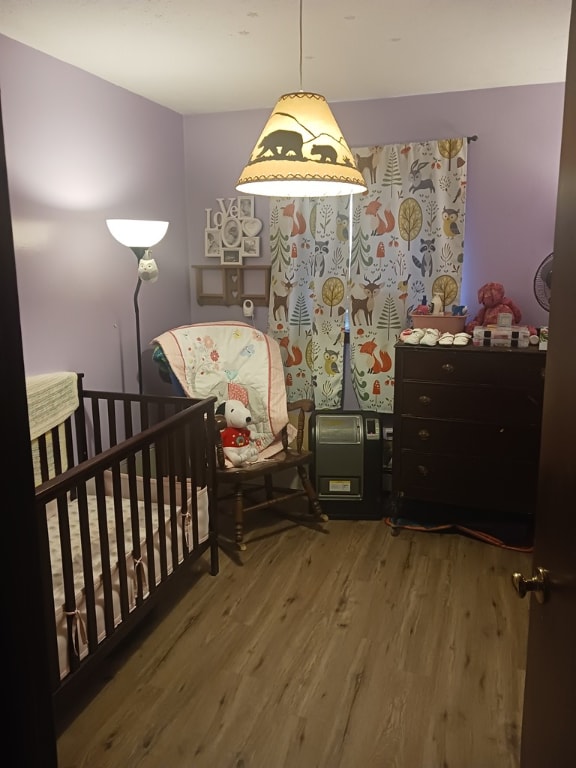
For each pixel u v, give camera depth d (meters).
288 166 1.80
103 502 1.88
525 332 2.96
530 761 1.14
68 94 2.77
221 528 3.25
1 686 0.72
